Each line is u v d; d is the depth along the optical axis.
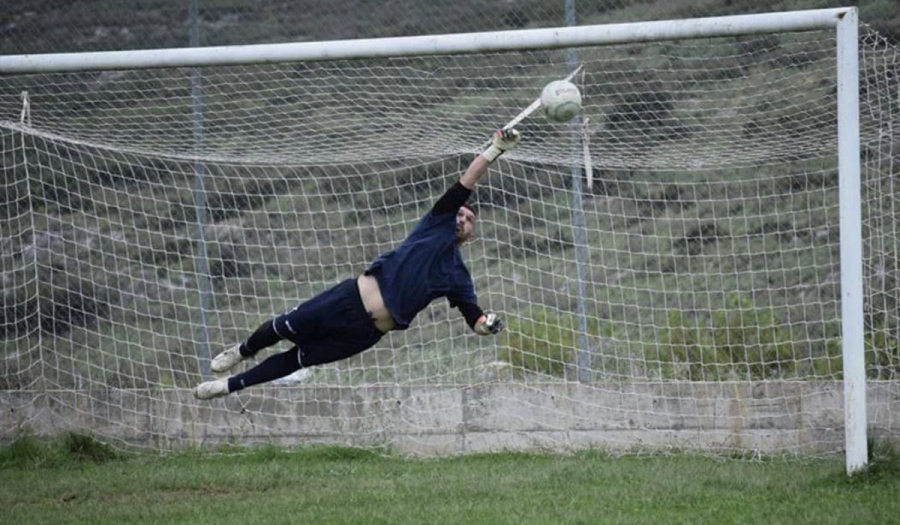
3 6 40.38
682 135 35.78
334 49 29.61
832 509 24.77
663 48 38.56
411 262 24.80
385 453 36.31
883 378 35.38
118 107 36.78
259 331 25.50
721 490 28.08
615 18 37.75
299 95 36.72
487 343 38.34
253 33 39.66
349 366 39.16
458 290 25.61
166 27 39.97
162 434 37.84
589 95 37.47
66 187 39.97
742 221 39.25
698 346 36.69
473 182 24.97
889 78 33.78
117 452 37.44
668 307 37.88
